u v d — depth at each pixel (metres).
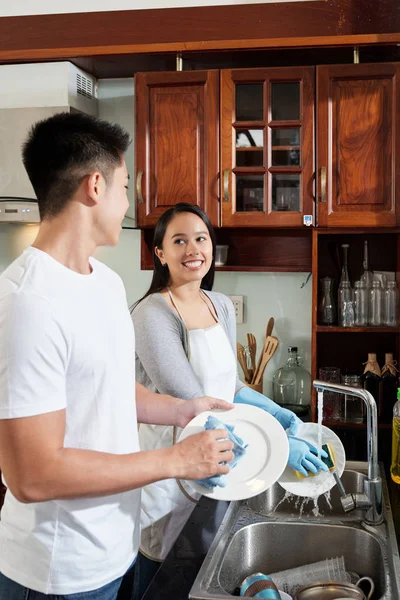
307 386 2.63
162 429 1.76
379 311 2.48
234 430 1.39
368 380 2.46
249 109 2.38
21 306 1.01
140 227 2.47
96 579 1.17
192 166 2.41
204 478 1.15
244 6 2.58
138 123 2.43
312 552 1.42
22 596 1.14
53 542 1.12
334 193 2.34
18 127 2.52
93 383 1.12
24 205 2.52
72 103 2.55
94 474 1.03
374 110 2.30
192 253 1.79
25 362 0.99
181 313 1.84
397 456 1.66
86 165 1.11
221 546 1.27
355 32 2.52
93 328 1.12
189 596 1.06
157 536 1.71
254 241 2.70
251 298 2.76
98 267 1.28
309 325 2.73
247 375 2.68
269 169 2.37
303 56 2.43
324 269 2.65
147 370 1.69
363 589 1.31
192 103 2.40
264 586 1.18
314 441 1.53
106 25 2.68
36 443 0.99
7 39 2.74
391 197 2.31
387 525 1.37
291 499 1.66
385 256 2.61
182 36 2.63
